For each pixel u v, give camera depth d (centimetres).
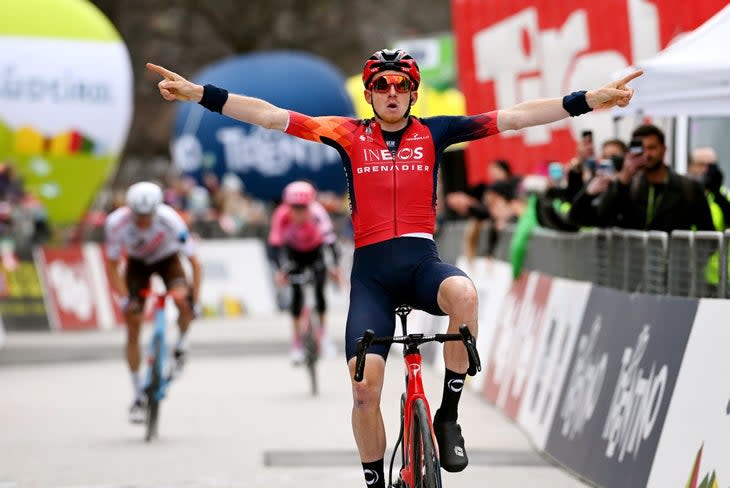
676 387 1719
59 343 5166
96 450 2566
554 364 2488
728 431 1548
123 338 5397
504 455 2394
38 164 6844
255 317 6544
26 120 6762
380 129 1625
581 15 3253
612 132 3241
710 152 2555
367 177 1606
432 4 11756
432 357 4050
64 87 6825
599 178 2314
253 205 7938
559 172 2628
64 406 3309
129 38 11538
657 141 2242
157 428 2716
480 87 3734
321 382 3766
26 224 5969
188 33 11544
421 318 4422
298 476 2214
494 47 3650
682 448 1659
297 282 3550
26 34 6769
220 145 8556
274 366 4244
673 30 2997
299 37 11581
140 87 11481
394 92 1588
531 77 3512
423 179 1606
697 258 1797
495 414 2967
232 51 11644
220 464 2364
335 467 2302
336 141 1620
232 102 1617
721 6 2850
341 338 5125
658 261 1950
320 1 11638
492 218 3550
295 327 3581
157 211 2845
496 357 3228
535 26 3469
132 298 2750
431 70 6328
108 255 2845
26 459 2461
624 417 1911
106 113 6969
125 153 11444
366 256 1606
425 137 1617
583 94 1593
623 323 2028
